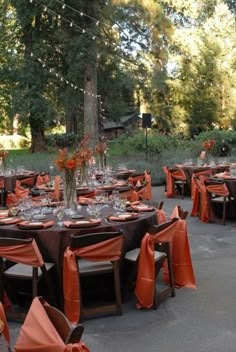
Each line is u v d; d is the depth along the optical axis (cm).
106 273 429
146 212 496
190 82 2834
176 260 493
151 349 360
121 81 2433
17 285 438
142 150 1834
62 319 223
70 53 2155
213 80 2814
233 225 810
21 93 2373
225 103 2816
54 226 439
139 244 463
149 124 1684
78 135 2553
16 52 2600
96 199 562
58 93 2412
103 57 2308
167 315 425
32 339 225
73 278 398
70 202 509
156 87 2344
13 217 482
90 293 449
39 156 1886
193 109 2805
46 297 439
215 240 705
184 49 2853
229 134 1925
